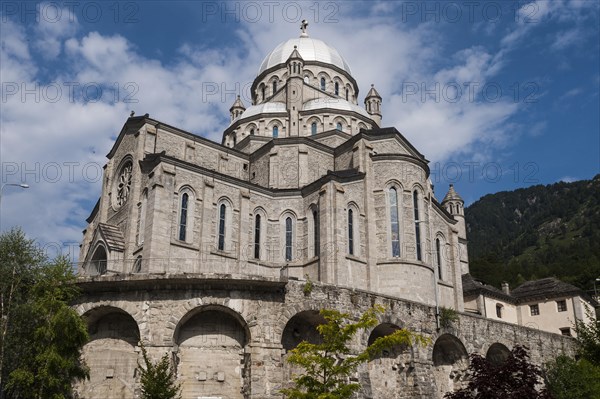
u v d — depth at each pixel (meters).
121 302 36.62
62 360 33.38
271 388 35.62
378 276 55.28
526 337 52.53
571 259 160.38
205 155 64.75
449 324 45.78
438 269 62.94
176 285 36.81
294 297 38.22
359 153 59.84
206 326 37.47
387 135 62.16
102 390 36.16
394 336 31.41
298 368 38.22
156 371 32.44
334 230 54.81
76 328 34.38
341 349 30.92
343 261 53.94
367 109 85.19
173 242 52.06
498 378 25.81
